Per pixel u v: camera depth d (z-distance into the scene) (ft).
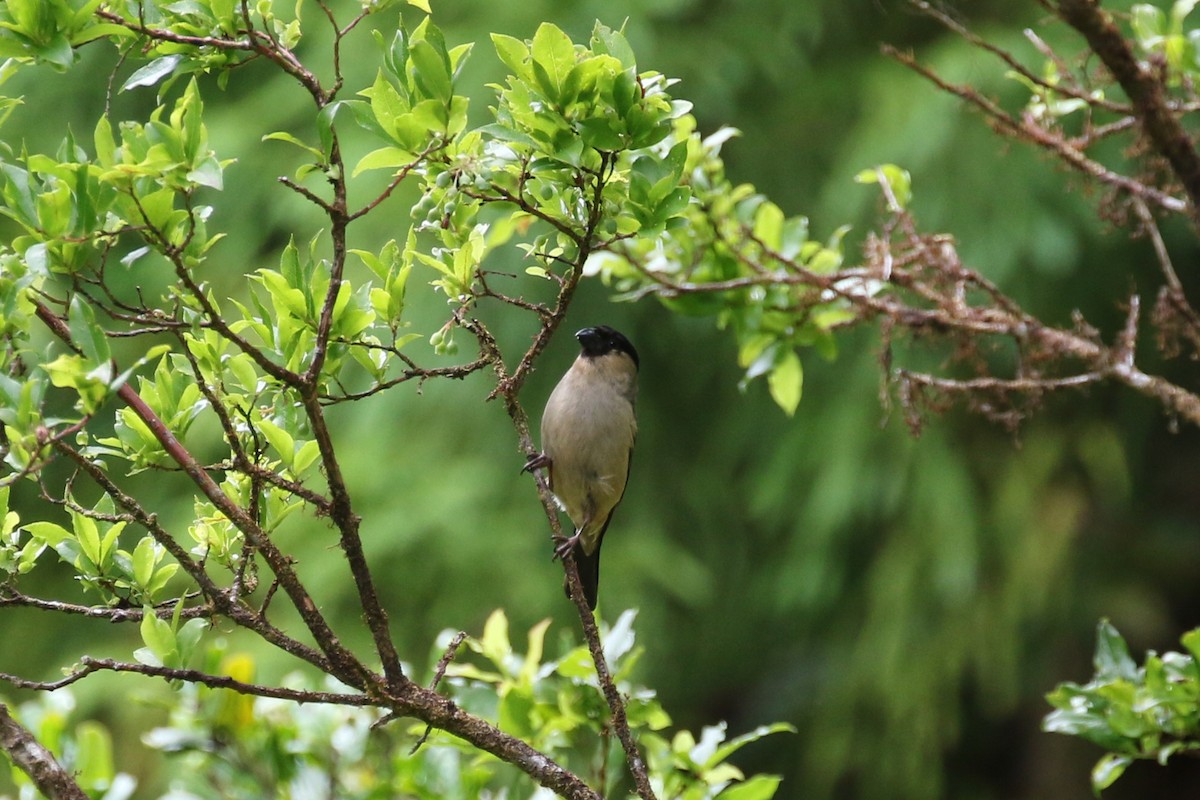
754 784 18.79
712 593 52.08
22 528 14.48
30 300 13.32
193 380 14.88
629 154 15.83
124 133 13.50
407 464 46.14
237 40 14.62
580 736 19.77
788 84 51.21
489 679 20.42
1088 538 52.60
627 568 48.34
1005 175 46.37
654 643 47.57
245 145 46.26
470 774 20.13
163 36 14.03
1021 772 55.62
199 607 14.48
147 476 47.50
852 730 49.29
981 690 51.21
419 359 44.70
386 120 15.02
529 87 15.16
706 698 56.39
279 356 14.93
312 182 44.37
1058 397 22.77
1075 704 19.22
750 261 23.44
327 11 14.48
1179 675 18.94
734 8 50.21
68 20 13.93
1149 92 19.01
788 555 50.88
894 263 22.33
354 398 15.16
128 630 47.57
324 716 21.68
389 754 21.79
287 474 15.24
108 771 20.74
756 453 51.96
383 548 43.55
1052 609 49.73
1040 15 45.80
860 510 47.93
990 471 50.01
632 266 23.72
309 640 43.19
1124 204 20.79
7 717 14.38
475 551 44.73
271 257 47.62
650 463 51.24
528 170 15.85
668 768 19.12
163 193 13.25
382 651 14.89
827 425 48.08
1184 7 20.71
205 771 21.49
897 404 46.16
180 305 14.48
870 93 49.44
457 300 15.74
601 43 15.79
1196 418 19.51
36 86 47.88
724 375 51.16
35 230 13.47
